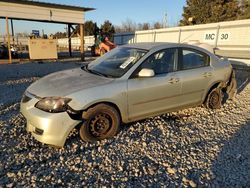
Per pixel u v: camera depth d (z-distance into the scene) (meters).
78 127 3.47
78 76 3.91
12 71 10.52
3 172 2.78
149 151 3.39
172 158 3.23
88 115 3.40
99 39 22.28
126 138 3.73
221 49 15.70
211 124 4.51
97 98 3.39
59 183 2.63
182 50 4.52
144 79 3.87
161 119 4.62
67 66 12.93
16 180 2.65
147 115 4.08
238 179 2.80
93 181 2.69
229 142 3.76
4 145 3.41
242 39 14.19
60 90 3.36
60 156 3.17
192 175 2.87
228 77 5.37
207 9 37.09
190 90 4.56
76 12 16.33
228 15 34.69
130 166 3.01
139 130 4.07
